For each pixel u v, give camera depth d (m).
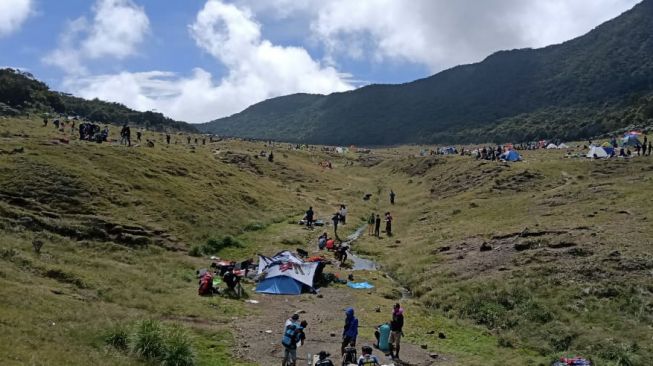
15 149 47.97
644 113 187.12
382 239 54.09
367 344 24.58
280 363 21.42
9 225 35.19
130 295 27.22
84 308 22.58
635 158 70.88
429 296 34.25
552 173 69.75
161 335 20.12
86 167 48.84
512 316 29.11
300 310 30.33
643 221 39.44
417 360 23.09
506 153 92.75
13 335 16.86
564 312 28.48
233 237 47.22
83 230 38.16
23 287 23.03
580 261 33.75
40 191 41.28
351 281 38.47
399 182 106.38
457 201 66.06
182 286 32.22
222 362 20.84
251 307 30.19
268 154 113.12
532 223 44.88
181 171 60.19
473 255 40.22
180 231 44.28
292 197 73.81
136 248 38.69
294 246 47.88
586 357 23.61
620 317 27.11
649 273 30.41
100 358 17.31
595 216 43.47
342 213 61.00
